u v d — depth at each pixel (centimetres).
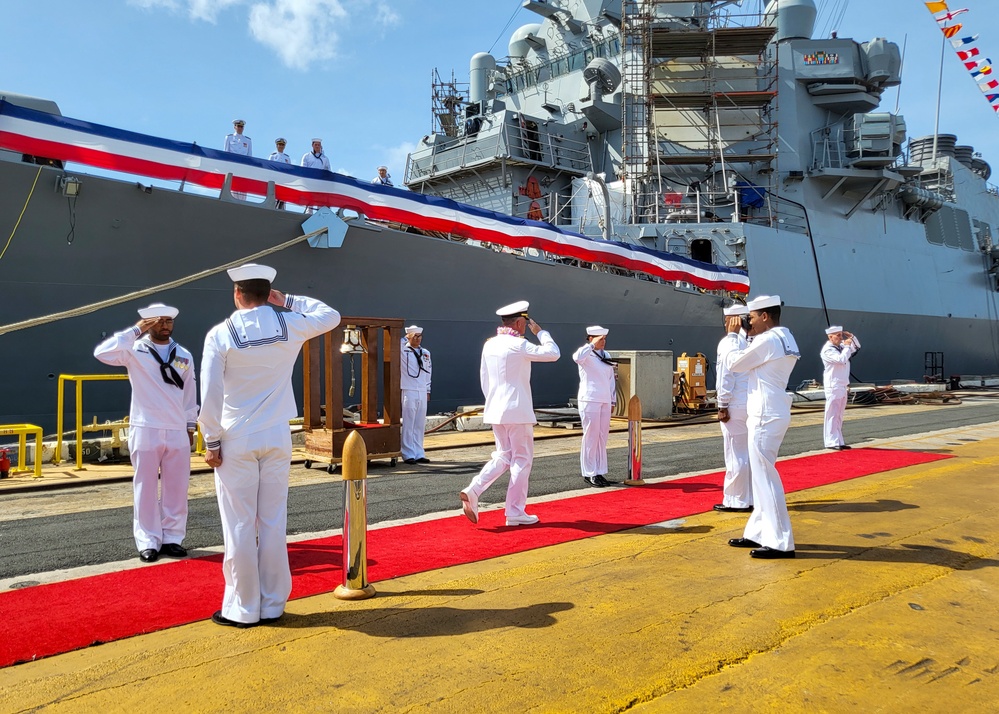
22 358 905
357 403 1210
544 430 1231
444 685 279
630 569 432
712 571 427
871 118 1812
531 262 1348
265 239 1045
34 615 362
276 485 354
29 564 460
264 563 351
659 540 505
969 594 386
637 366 1391
